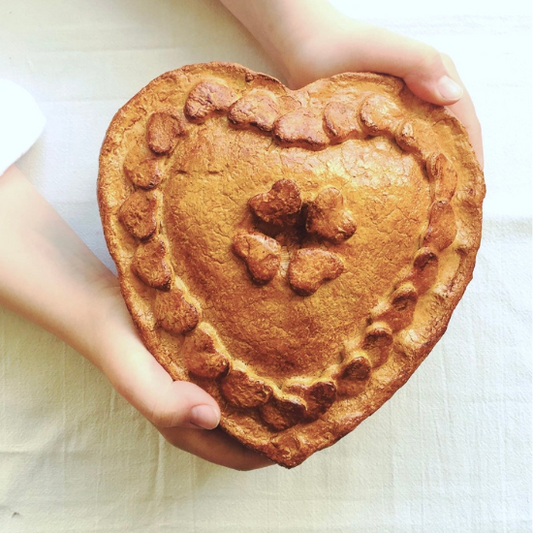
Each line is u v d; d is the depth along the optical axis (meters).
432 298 0.43
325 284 0.40
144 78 0.52
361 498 0.54
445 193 0.42
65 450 0.53
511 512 0.54
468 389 0.55
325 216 0.40
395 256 0.41
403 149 0.42
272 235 0.41
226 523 0.54
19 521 0.53
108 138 0.42
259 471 0.54
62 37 0.52
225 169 0.40
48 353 0.53
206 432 0.47
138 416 0.54
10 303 0.48
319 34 0.48
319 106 0.42
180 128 0.41
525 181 0.54
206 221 0.40
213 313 0.41
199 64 0.42
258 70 0.53
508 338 0.55
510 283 0.55
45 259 0.48
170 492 0.54
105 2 0.52
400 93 0.44
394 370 0.42
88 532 0.53
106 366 0.43
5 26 0.52
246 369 0.41
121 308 0.45
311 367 0.41
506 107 0.54
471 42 0.53
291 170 0.40
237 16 0.51
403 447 0.55
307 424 0.42
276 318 0.40
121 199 0.42
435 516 0.54
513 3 0.53
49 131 0.52
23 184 0.50
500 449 0.55
